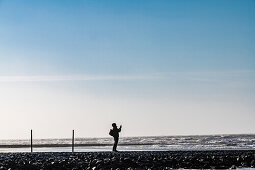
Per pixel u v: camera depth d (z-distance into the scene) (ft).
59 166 58.39
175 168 60.59
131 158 77.10
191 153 98.99
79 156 86.38
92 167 58.44
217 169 58.85
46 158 78.64
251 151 106.63
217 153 97.66
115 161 65.16
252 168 59.62
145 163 66.23
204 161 70.03
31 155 92.94
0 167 55.11
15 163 62.03
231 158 75.36
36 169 55.72
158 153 100.32
